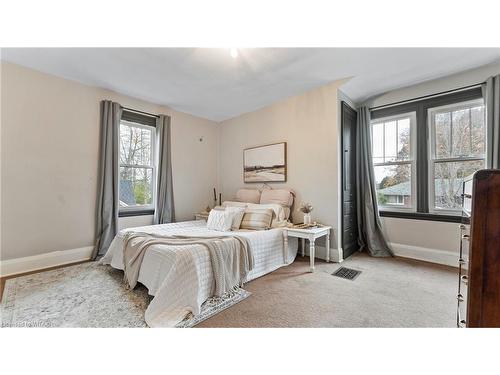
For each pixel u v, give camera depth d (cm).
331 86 306
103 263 279
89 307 184
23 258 262
